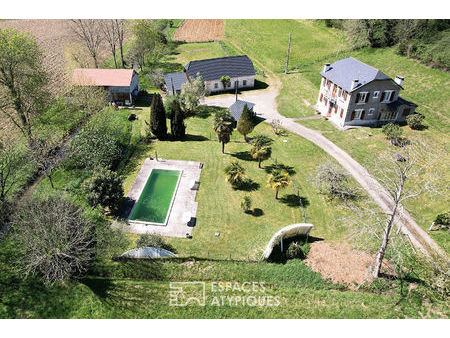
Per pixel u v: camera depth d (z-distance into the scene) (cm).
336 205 3928
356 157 4800
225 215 3791
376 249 3325
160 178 4400
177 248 3362
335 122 5753
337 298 2877
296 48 8994
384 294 2916
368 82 5138
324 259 3225
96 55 8275
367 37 8388
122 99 6394
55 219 3105
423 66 7206
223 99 6800
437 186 4147
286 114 6122
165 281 3062
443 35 7338
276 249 3331
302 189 4197
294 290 2959
